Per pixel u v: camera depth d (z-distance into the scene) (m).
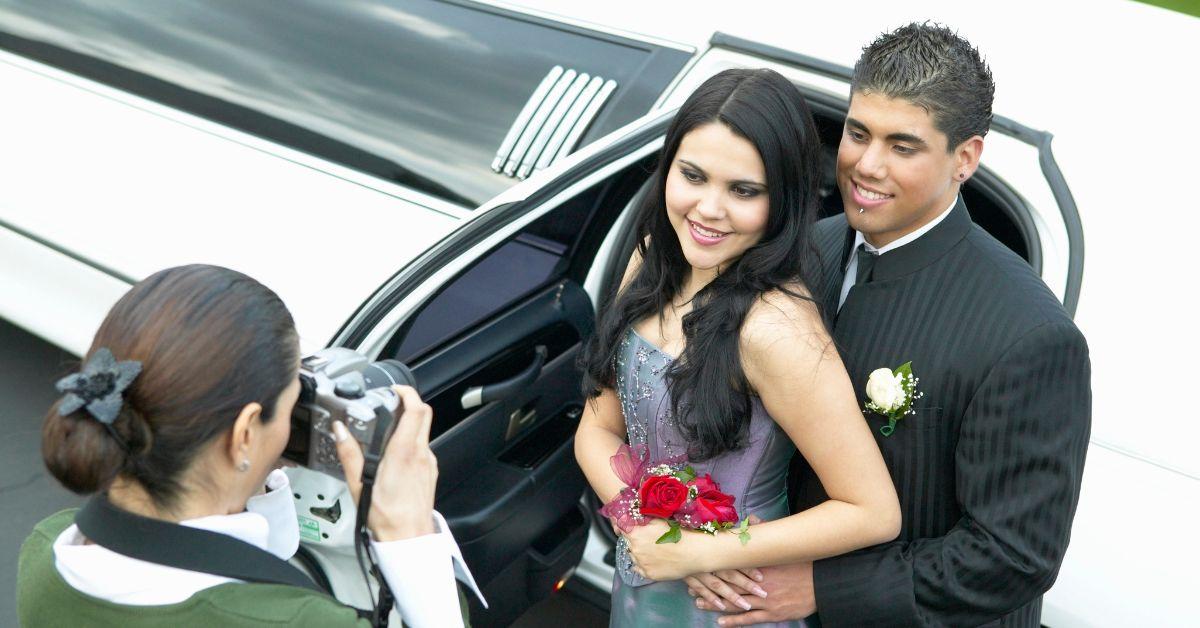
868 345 1.74
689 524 1.73
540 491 2.39
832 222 2.10
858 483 1.66
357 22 2.98
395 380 1.47
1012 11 2.70
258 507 1.28
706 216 1.61
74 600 1.10
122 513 1.08
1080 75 2.51
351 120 2.79
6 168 3.11
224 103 2.95
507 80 2.75
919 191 1.61
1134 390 2.15
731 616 1.84
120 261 2.77
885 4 2.72
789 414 1.66
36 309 3.07
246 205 2.68
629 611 2.00
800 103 1.60
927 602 1.69
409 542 1.24
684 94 2.60
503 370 2.40
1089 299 2.22
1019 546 1.61
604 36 2.76
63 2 3.34
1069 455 1.59
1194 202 2.27
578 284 2.69
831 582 1.76
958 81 1.53
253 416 1.10
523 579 2.45
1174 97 2.45
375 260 2.44
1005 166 2.37
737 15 2.72
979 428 1.61
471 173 2.62
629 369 1.85
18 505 3.10
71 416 1.03
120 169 2.93
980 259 1.67
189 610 1.08
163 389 1.04
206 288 1.10
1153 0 4.39
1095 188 2.31
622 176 2.62
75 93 3.16
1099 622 2.12
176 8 3.19
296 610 1.10
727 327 1.64
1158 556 2.08
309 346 2.33
